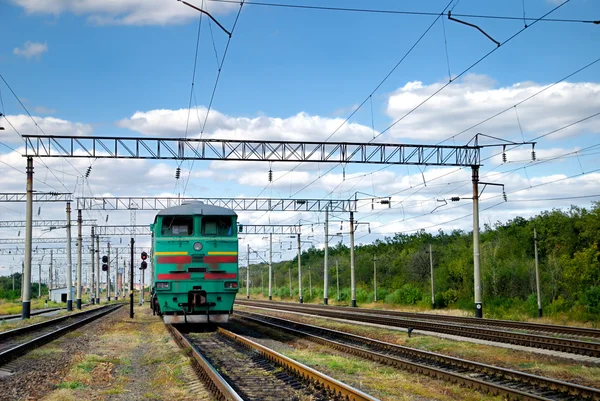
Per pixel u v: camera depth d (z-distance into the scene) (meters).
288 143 29.84
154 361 16.03
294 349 19.17
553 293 43.34
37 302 87.38
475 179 33.00
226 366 14.67
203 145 29.45
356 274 77.62
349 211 50.03
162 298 22.72
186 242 22.86
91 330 27.89
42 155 29.25
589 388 10.79
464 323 29.78
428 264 65.00
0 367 14.70
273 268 130.25
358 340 20.83
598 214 44.78
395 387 12.12
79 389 11.92
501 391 11.05
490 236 63.03
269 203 47.56
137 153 29.23
